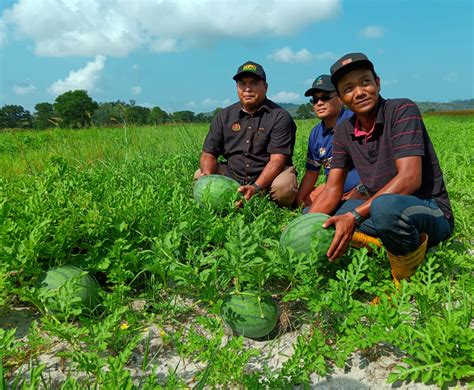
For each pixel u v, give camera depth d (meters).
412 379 2.04
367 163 3.09
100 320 2.62
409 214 2.59
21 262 2.61
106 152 8.01
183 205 3.51
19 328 2.63
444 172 6.20
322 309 2.46
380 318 2.23
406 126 2.82
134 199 3.67
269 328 2.45
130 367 2.29
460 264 3.01
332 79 2.96
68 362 2.32
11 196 3.72
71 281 2.39
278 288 2.98
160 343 2.48
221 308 2.46
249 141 4.68
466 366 2.00
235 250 2.46
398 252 2.68
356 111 2.93
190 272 2.48
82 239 3.14
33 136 13.30
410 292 2.41
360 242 3.02
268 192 4.54
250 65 4.51
